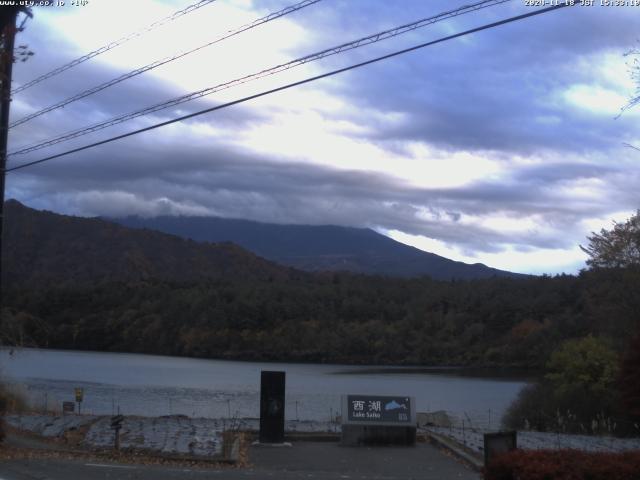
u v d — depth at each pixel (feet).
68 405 100.12
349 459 53.88
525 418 122.72
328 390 203.82
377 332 360.48
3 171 59.82
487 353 322.96
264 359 363.76
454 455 55.83
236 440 59.36
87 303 419.95
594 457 30.76
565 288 336.08
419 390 213.87
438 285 426.10
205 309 390.83
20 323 77.25
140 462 50.90
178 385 213.05
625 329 135.95
